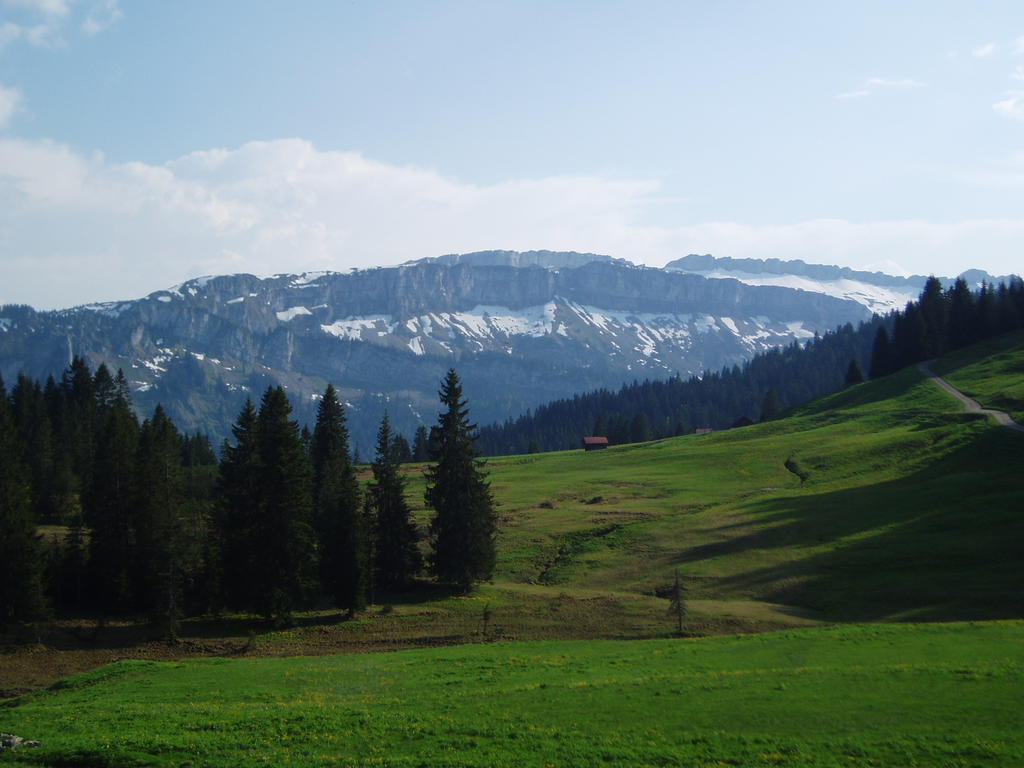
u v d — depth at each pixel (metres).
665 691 32.16
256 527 64.94
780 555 75.44
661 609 61.31
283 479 64.88
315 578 68.38
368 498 76.50
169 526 71.38
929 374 168.12
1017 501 79.38
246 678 41.09
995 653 36.53
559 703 31.25
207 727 30.05
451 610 65.00
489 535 75.00
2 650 53.94
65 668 50.06
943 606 58.34
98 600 70.69
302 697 35.91
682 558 78.62
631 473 135.38
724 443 154.25
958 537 72.19
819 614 60.50
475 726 28.47
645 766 24.00
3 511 60.84
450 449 76.06
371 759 25.55
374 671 41.94
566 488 125.56
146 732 29.48
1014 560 65.00
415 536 77.25
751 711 28.59
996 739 24.53
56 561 70.31
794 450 131.75
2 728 32.31
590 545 86.81
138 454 73.62
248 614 67.44
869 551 72.38
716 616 58.81
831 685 31.45
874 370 197.12
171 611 59.69
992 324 187.25
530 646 49.00
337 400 97.12
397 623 61.41
